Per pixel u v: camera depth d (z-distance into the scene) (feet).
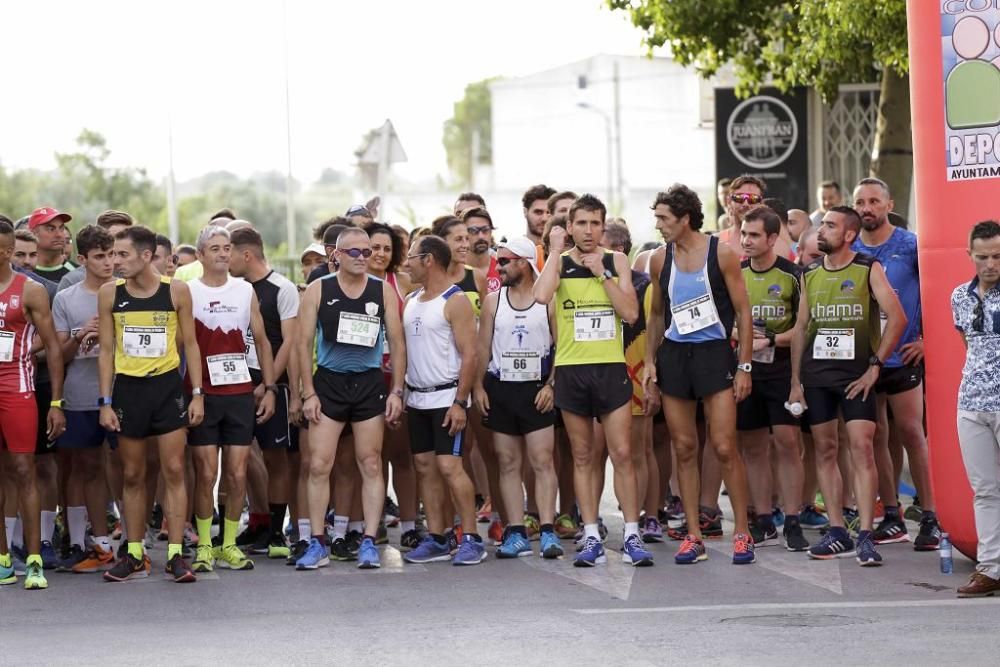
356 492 77.87
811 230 83.15
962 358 65.77
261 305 75.82
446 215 79.97
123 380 68.80
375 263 78.89
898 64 110.52
